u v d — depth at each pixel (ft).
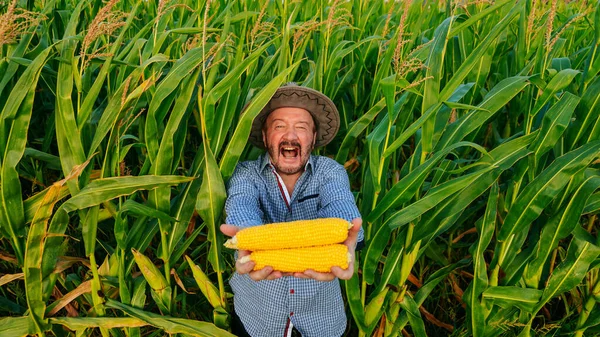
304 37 9.59
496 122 9.71
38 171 8.89
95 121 7.57
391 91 6.38
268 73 9.15
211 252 7.00
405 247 7.50
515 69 8.88
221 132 6.83
